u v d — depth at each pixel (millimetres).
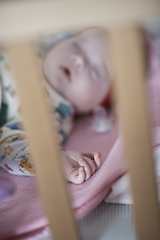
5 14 384
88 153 895
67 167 824
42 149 466
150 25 1813
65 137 1395
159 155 749
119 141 818
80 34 1547
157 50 1751
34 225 664
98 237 657
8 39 399
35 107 439
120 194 739
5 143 995
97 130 1448
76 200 698
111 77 1589
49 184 491
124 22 395
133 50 408
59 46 1521
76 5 385
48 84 1444
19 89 429
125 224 674
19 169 902
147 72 1684
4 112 1180
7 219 694
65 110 1459
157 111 1323
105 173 747
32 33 395
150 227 532
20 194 811
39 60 1429
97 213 729
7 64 1175
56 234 536
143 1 385
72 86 1534
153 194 504
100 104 1655
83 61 1529
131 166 484
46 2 382
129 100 437
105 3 384
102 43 1538
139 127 452
